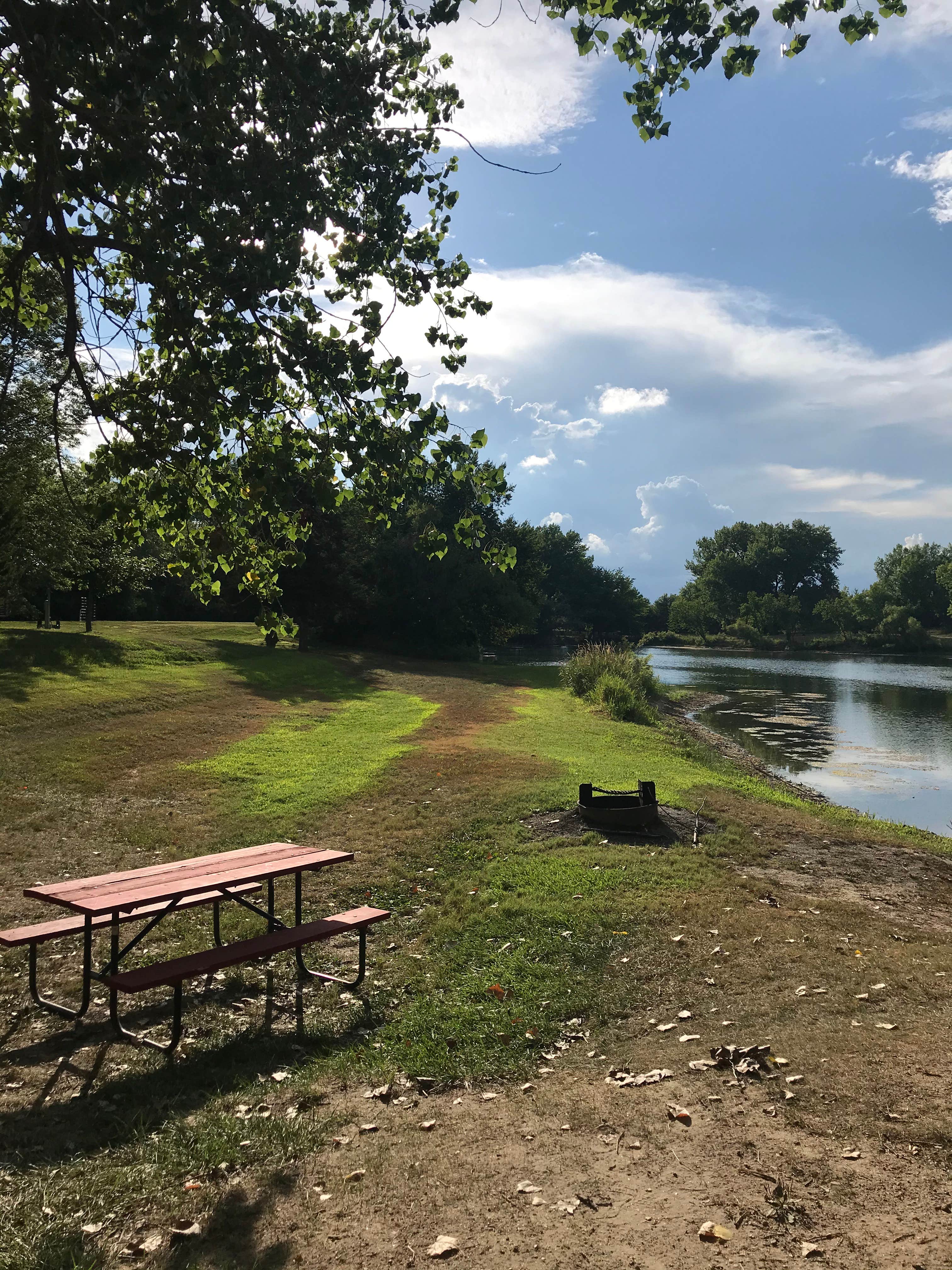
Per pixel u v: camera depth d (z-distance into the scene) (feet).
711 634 358.23
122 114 15.43
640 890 26.58
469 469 18.70
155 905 19.83
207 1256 9.62
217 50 15.78
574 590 323.57
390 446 17.84
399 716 72.74
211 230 16.63
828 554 419.13
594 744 60.85
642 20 16.56
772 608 346.74
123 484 18.88
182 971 15.34
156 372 19.15
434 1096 14.02
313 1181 11.23
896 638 307.17
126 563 100.78
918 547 350.84
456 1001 17.97
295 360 17.44
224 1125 12.77
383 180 19.60
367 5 17.40
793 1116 12.25
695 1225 9.82
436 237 21.25
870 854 34.91
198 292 17.38
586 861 30.19
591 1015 17.28
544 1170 11.27
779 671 200.34
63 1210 10.47
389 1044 16.01
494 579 162.50
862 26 17.15
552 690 106.11
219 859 19.92
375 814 36.99
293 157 17.87
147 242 16.52
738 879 28.78
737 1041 15.17
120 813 36.91
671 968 19.62
